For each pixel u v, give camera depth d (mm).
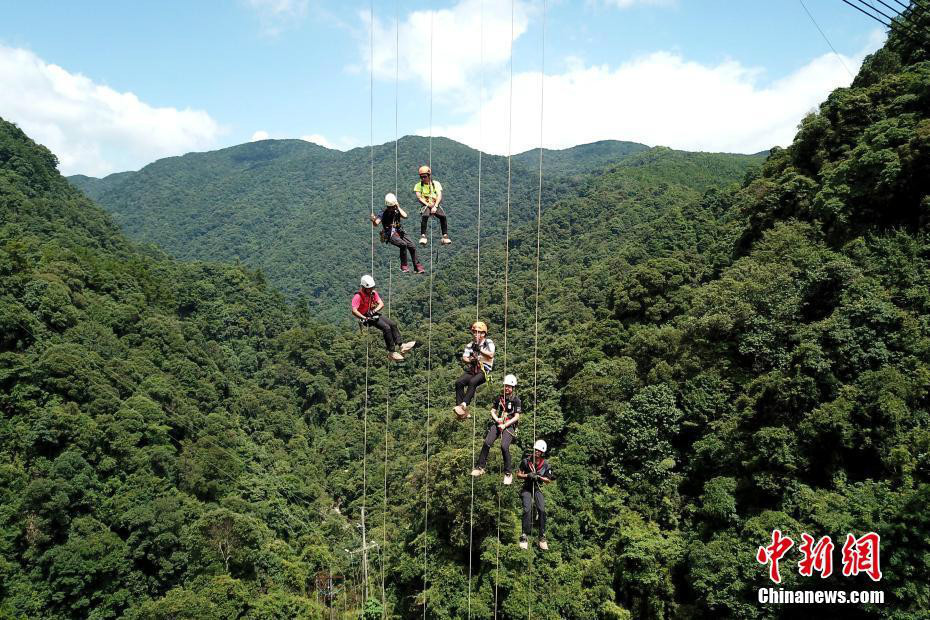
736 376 30031
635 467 30734
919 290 24797
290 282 147750
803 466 22500
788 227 34062
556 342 48812
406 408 65438
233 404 58656
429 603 27125
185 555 34906
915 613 16828
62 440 34625
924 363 22031
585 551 28047
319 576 40469
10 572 29781
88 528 32406
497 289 85875
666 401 30812
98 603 31516
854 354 23344
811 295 28109
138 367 45312
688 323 33750
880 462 21438
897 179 29125
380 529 46406
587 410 35844
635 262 67500
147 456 37875
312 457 60469
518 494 28453
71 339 41500
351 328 95312
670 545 25141
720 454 26438
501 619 26125
